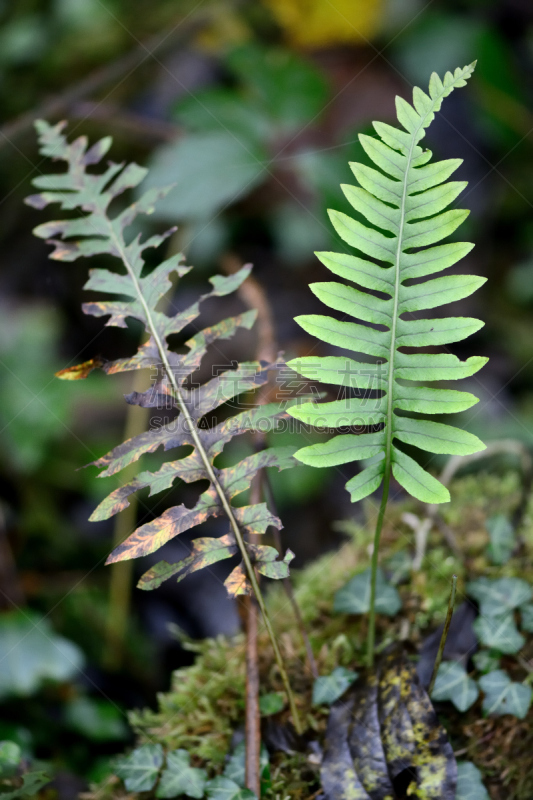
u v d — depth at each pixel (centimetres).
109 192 146
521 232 334
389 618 143
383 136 105
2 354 270
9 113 330
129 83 327
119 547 106
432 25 335
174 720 136
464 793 112
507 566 151
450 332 103
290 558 109
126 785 120
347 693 122
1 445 255
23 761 131
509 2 372
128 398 117
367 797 108
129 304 129
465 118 333
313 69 258
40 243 312
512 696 123
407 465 107
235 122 247
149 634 234
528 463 173
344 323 106
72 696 194
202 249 296
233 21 341
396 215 105
